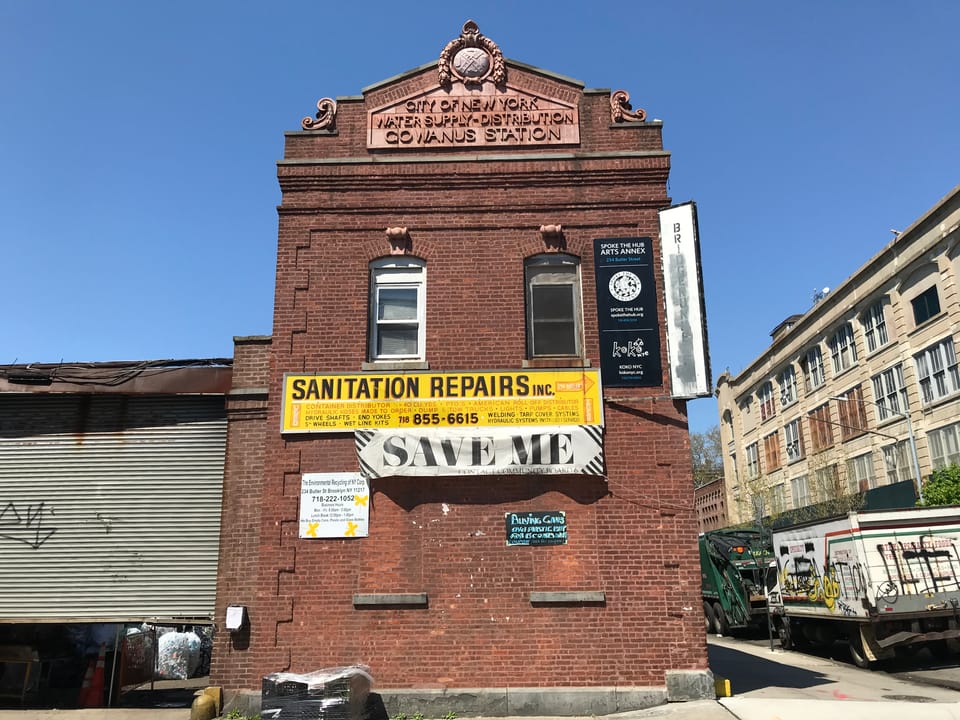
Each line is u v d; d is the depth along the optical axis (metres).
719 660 15.69
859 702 10.17
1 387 12.15
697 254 11.51
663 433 11.12
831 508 36.53
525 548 10.76
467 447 10.95
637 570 10.65
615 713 10.06
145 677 13.27
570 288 11.97
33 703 11.82
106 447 12.07
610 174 12.15
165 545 11.61
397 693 10.25
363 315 11.75
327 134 12.52
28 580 11.59
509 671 10.34
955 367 29.39
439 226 12.08
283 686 9.87
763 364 49.56
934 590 13.52
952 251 29.52
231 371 11.98
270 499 11.03
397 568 10.71
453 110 12.58
